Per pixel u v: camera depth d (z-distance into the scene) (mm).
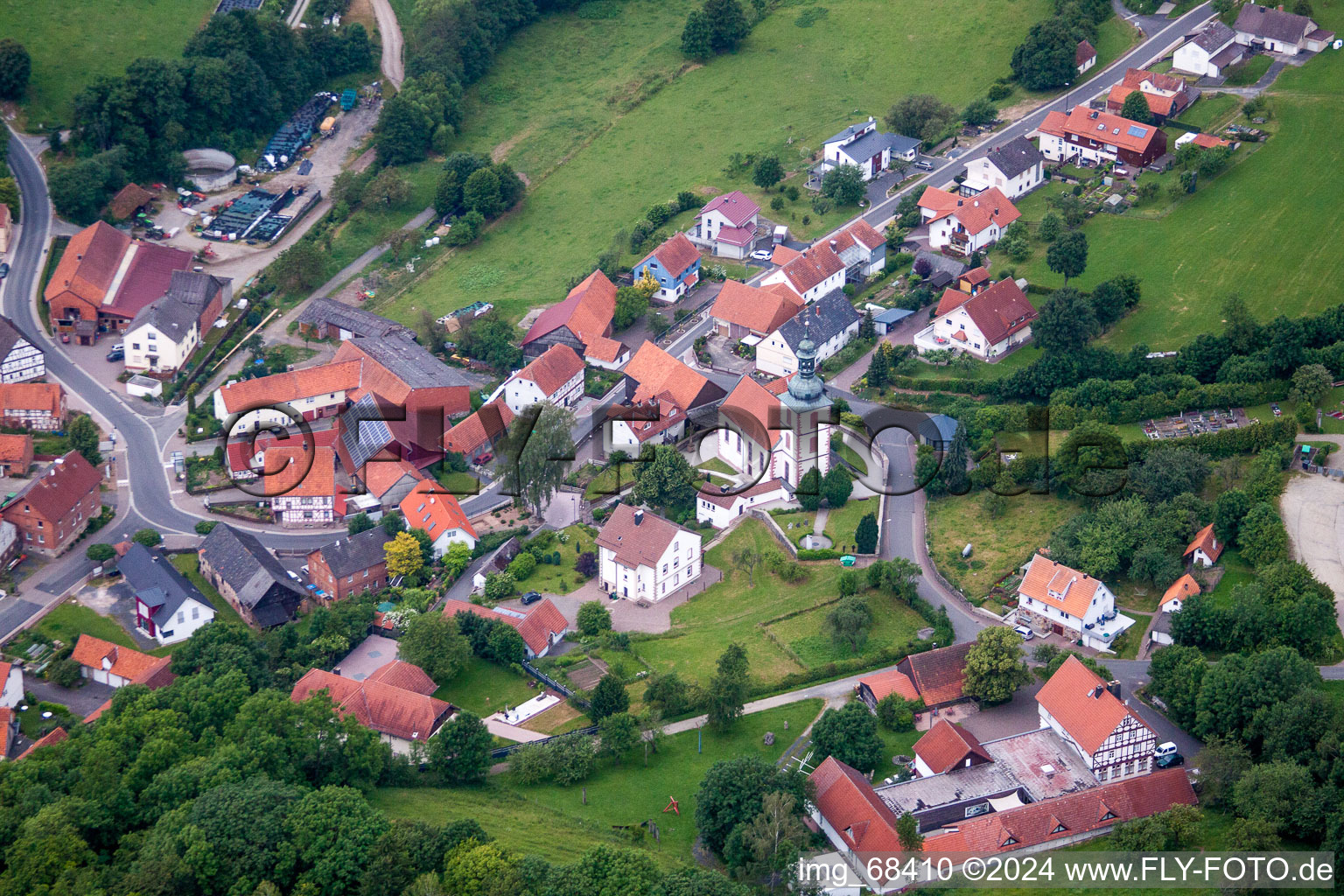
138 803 150875
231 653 181500
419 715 173375
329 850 142625
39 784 150125
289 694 179375
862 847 150875
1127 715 163250
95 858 143250
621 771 169375
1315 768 155250
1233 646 179125
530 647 188875
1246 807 153250
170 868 138750
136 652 190375
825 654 186625
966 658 179000
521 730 176875
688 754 171500
